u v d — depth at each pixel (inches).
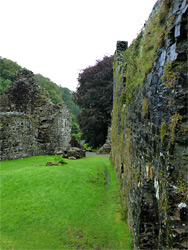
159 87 103.9
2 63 1393.9
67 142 698.2
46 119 578.9
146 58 141.3
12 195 239.5
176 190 83.2
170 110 87.8
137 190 146.4
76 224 187.3
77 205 222.1
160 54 106.2
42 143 560.4
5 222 187.8
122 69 298.4
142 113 143.9
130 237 161.0
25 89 579.2
